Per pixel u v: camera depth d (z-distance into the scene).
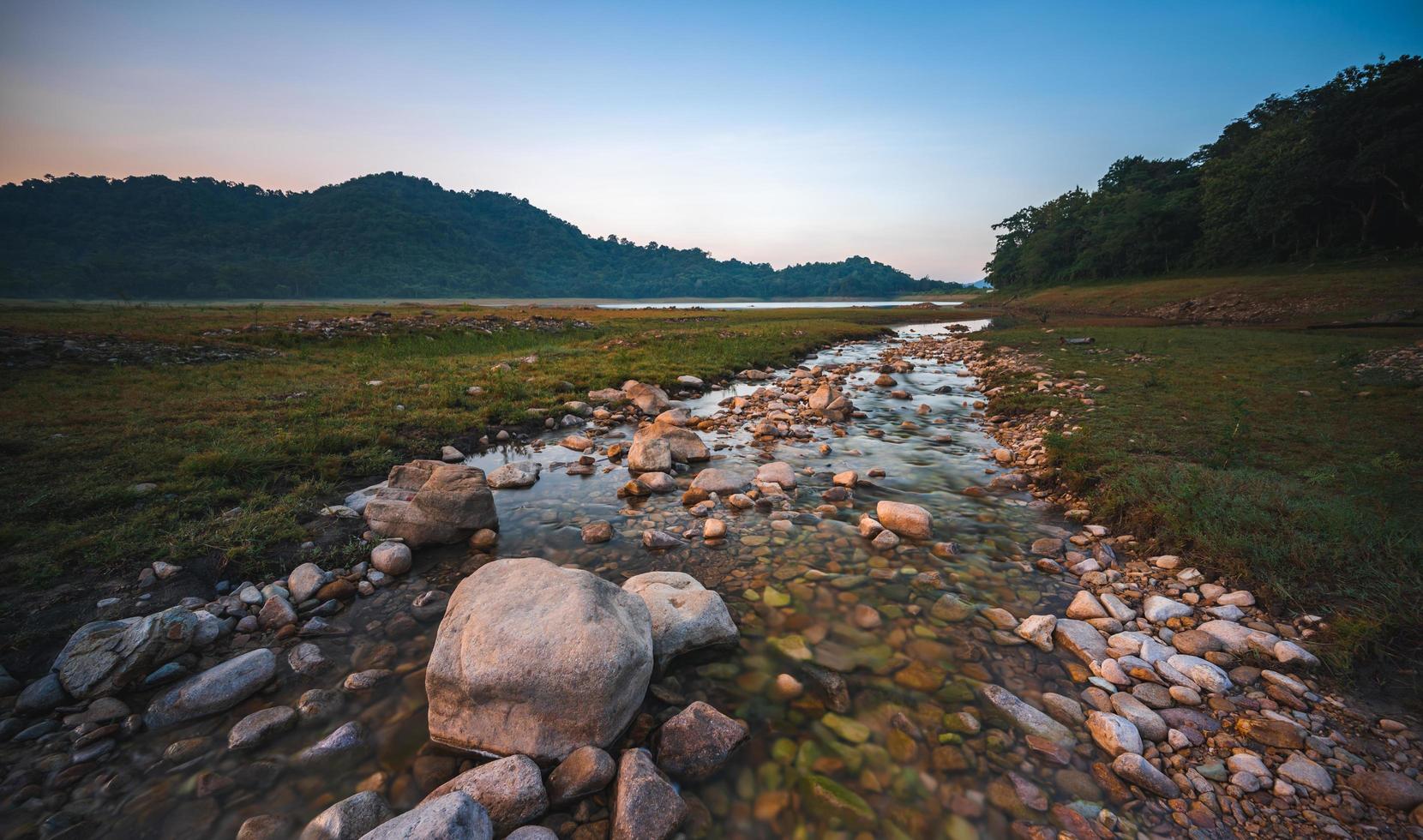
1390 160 52.28
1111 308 61.34
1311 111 73.12
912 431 12.00
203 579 5.39
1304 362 15.67
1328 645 4.20
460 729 3.59
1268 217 63.41
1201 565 5.53
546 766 3.45
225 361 18.14
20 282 161.88
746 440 11.31
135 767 3.42
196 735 3.68
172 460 7.86
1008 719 3.82
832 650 4.59
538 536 6.73
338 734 3.64
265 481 7.43
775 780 3.37
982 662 4.43
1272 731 3.58
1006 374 17.72
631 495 8.07
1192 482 6.59
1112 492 7.16
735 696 4.05
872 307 100.56
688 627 4.49
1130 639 4.56
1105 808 3.16
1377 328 27.44
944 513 7.48
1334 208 62.59
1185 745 3.56
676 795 3.14
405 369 17.05
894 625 4.93
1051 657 4.49
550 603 3.91
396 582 5.62
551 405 12.93
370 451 8.88
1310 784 3.18
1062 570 5.89
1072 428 10.37
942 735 3.69
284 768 3.44
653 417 13.21
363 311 46.56
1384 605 4.40
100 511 6.33
